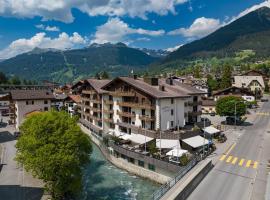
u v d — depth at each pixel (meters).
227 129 90.19
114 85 89.00
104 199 51.88
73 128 51.25
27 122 59.00
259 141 75.06
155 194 41.06
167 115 75.88
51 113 54.62
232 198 41.03
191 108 86.25
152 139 70.88
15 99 106.00
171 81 89.62
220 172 52.28
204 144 64.31
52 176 47.50
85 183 59.28
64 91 191.00
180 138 67.69
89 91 104.44
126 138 76.62
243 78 186.12
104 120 94.19
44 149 46.28
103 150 79.44
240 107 96.56
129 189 56.28
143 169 62.72
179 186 42.41
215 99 140.00
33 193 51.91
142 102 78.25
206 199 40.69
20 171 62.88
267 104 143.38
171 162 58.66
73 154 48.34
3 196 50.44
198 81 183.00
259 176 50.16
